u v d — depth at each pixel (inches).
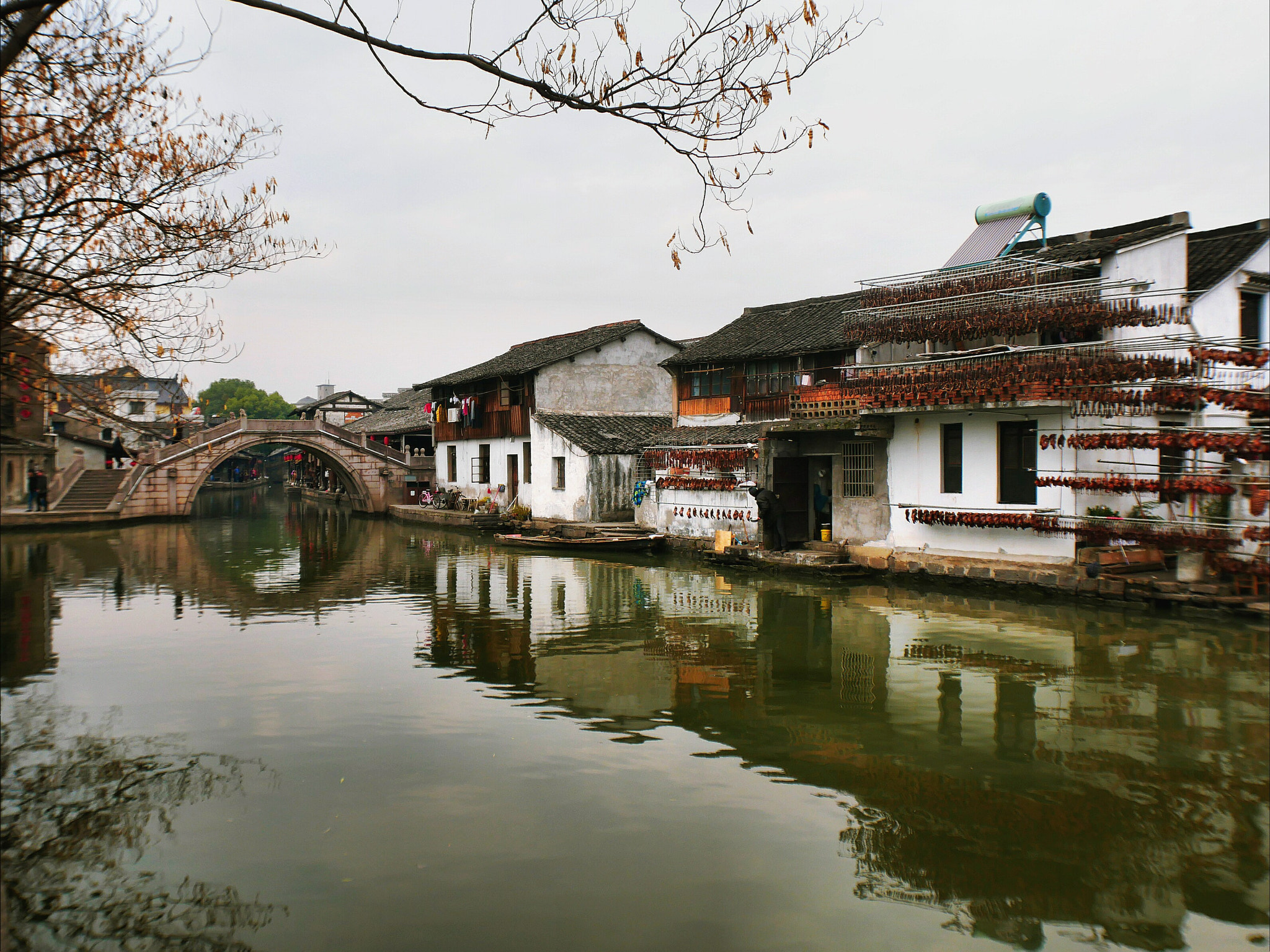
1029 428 652.1
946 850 266.5
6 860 259.3
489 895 238.7
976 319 641.0
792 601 646.5
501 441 1382.9
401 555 1006.4
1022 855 264.7
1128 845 269.9
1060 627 535.5
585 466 1129.4
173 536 1251.8
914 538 732.0
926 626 551.5
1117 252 645.9
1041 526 618.2
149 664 479.8
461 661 484.1
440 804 295.1
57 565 924.0
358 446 1626.5
